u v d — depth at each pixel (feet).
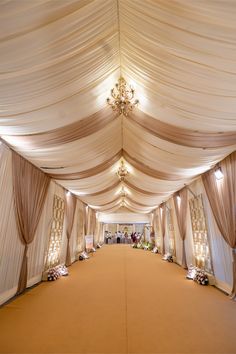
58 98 8.92
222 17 5.19
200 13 5.29
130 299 12.71
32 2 4.99
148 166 18.28
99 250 42.93
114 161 20.22
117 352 7.02
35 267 16.38
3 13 5.08
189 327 8.92
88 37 6.73
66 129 11.35
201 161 14.42
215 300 12.55
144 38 6.99
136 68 8.71
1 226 11.76
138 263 26.76
